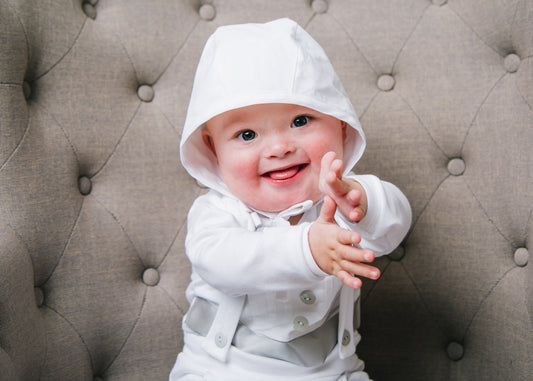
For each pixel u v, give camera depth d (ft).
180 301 3.93
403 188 3.90
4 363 2.84
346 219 2.81
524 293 3.51
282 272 2.67
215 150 3.37
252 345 3.07
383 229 2.88
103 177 3.85
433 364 3.88
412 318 3.91
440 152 3.90
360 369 3.27
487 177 3.73
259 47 3.00
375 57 4.02
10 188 3.36
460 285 3.76
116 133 3.87
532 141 3.52
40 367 3.34
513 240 3.64
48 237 3.50
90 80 3.81
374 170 3.92
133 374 3.80
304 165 3.01
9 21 3.46
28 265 3.32
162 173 3.97
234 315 3.10
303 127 2.94
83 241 3.68
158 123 4.00
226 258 2.79
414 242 3.91
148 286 3.93
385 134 3.93
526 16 3.61
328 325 3.18
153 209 3.93
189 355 3.26
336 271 2.46
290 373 3.04
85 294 3.66
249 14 4.08
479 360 3.71
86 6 3.97
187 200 4.01
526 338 3.43
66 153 3.67
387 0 4.04
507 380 3.52
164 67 4.04
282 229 2.75
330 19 4.07
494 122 3.72
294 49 3.00
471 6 3.89
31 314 3.28
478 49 3.85
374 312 3.96
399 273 3.93
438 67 3.91
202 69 3.18
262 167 2.96
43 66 3.66
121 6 4.01
